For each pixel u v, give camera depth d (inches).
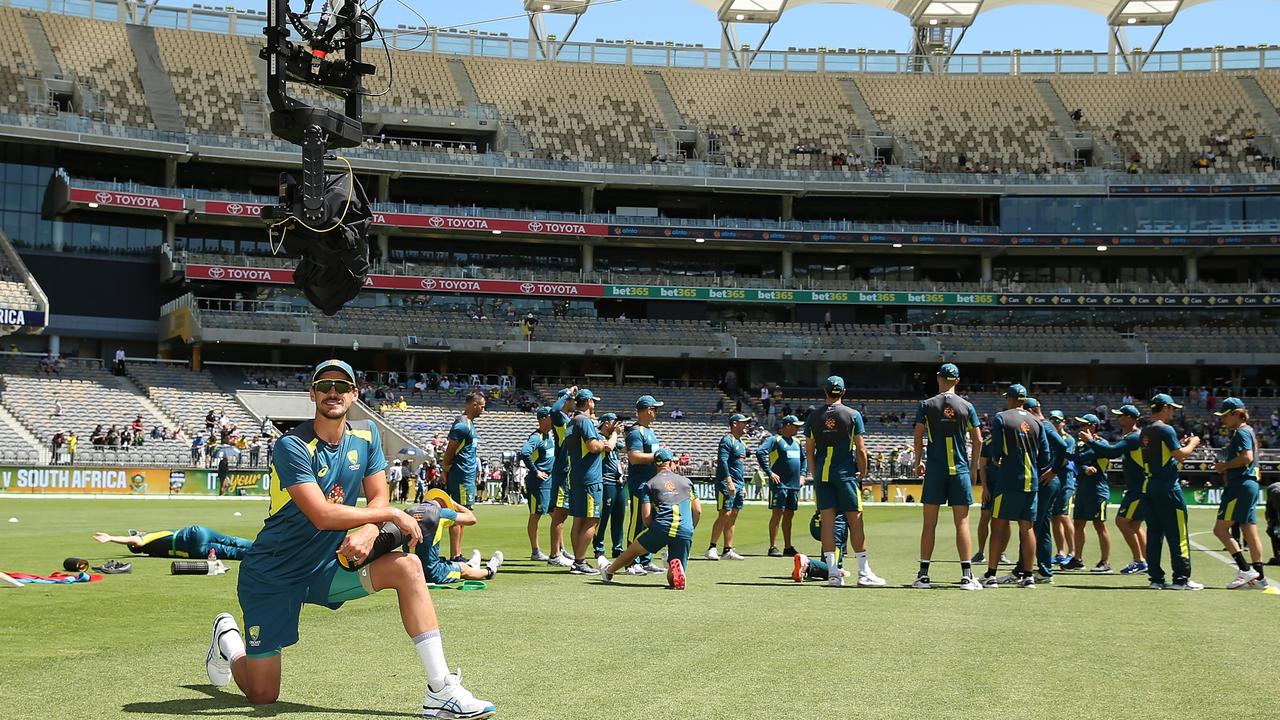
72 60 2119.8
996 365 2335.1
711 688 234.7
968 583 455.2
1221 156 2340.1
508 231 2149.4
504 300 2237.9
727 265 2378.2
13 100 1985.7
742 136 2416.3
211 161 2113.7
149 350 2117.4
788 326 2272.4
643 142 2375.7
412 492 1635.1
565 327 2175.2
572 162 2224.4
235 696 223.9
